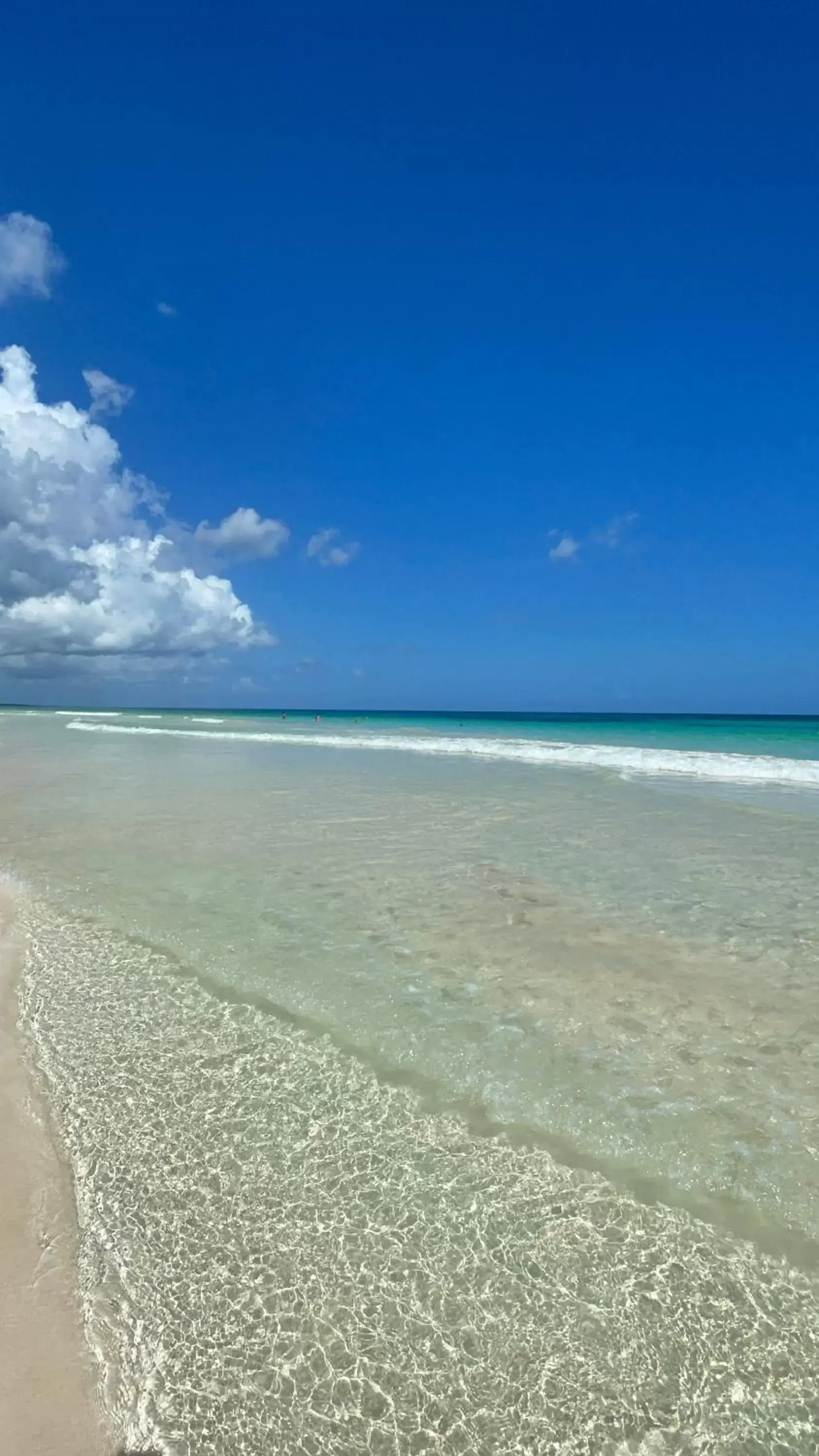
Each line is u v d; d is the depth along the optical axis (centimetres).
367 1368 243
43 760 2152
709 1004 495
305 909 691
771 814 1203
